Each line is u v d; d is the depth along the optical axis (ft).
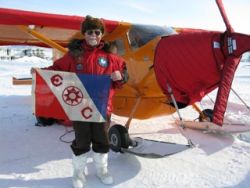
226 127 15.60
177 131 16.75
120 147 12.42
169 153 11.30
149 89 13.93
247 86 44.65
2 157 12.23
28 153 12.80
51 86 9.43
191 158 12.34
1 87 38.81
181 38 12.44
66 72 9.36
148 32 14.58
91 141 10.03
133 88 14.56
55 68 9.60
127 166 11.45
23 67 82.02
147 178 10.40
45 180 10.14
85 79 9.31
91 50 9.40
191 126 16.56
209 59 11.57
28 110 22.57
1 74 58.23
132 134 16.14
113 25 14.93
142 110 14.93
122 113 16.01
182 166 11.49
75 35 17.98
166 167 11.38
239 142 14.52
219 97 10.91
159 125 18.08
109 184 9.84
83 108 9.39
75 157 9.66
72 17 14.99
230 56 11.18
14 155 12.51
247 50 10.88
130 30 15.14
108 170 11.01
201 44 11.73
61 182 10.02
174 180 10.25
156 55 12.96
